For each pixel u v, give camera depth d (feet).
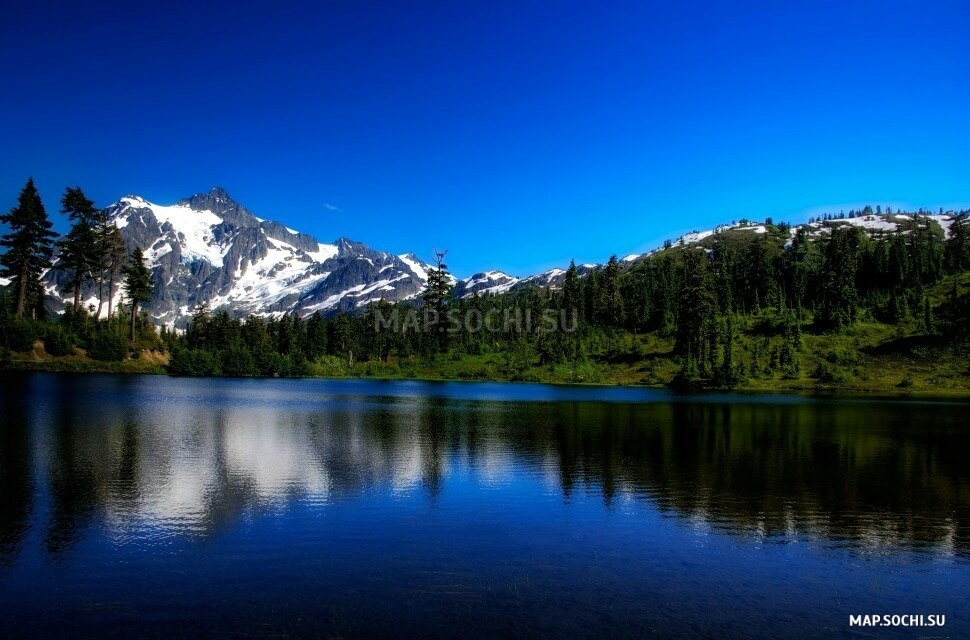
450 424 168.04
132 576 54.49
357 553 61.72
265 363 479.00
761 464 112.68
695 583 55.88
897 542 68.74
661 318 562.25
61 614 46.91
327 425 160.56
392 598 50.83
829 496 88.63
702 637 45.14
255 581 53.88
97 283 421.59
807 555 64.13
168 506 76.48
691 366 408.05
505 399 270.05
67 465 97.19
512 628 45.70
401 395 289.74
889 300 507.71
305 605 49.08
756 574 58.54
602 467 107.45
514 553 62.80
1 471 91.81
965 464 115.55
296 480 92.63
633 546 65.77
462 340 574.15
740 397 307.17
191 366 425.69
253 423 159.94
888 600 53.31
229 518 72.38
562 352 493.77
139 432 134.92
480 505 80.84
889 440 147.13
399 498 83.61
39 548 60.80
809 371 419.13
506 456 116.98
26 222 342.44
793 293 607.37
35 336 343.87
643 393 333.83
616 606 50.31
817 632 46.78
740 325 517.55
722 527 73.00
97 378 317.63
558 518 75.46
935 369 400.47
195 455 110.01
